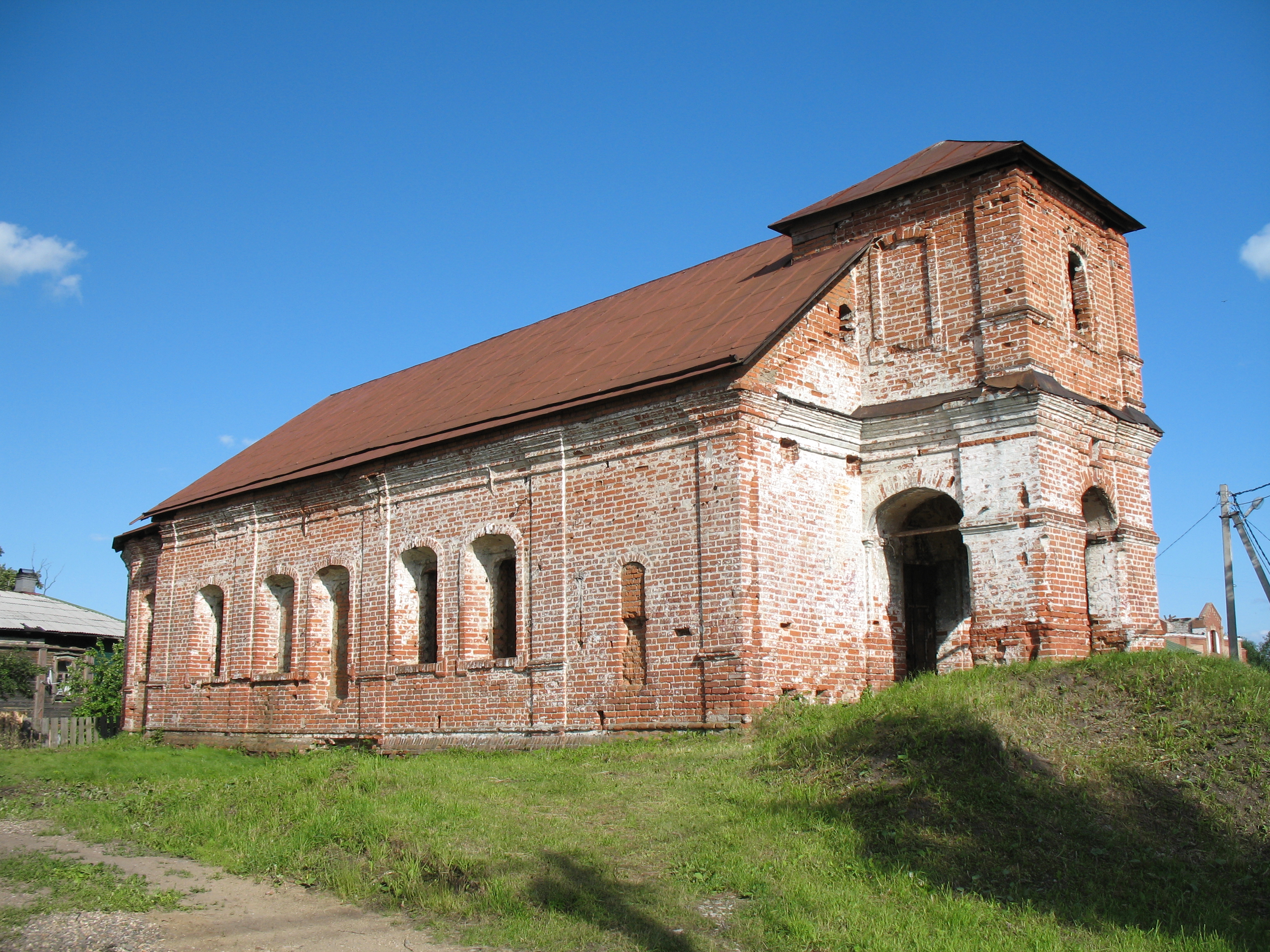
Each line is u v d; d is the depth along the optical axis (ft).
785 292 63.05
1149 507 66.18
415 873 33.14
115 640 139.74
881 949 26.91
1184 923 29.14
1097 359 64.49
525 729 63.00
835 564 60.13
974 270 61.16
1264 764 37.24
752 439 56.13
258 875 35.63
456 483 70.03
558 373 70.85
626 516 59.88
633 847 35.29
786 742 46.21
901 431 61.72
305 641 80.48
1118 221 68.64
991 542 57.52
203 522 92.53
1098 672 45.60
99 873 35.76
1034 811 35.37
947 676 50.57
